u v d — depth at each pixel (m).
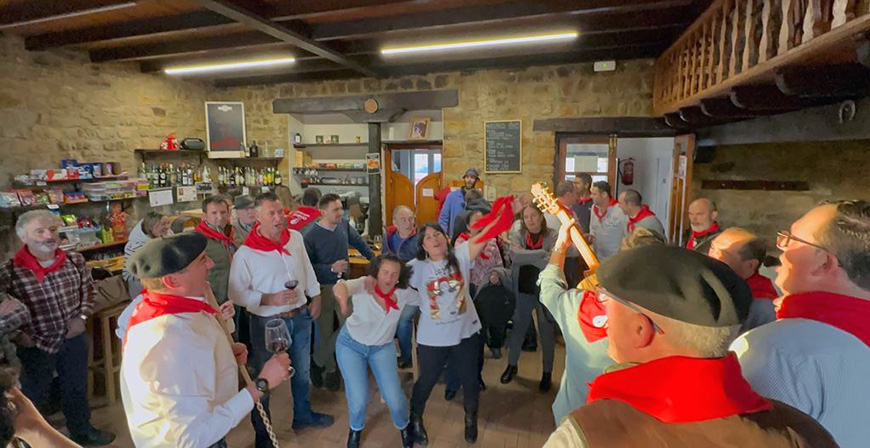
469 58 5.15
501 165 5.48
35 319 2.33
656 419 0.63
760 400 0.66
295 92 6.11
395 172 6.37
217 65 4.98
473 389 2.49
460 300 2.38
